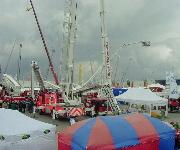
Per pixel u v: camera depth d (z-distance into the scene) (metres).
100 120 12.59
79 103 30.42
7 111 14.62
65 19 30.20
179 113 37.47
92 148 11.01
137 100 31.20
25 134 13.34
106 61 30.67
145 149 12.09
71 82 30.34
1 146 12.88
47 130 14.05
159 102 30.84
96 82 31.33
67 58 30.28
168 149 12.80
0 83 46.62
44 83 39.72
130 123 12.62
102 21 30.36
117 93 47.03
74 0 30.09
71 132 12.19
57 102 33.09
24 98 39.41
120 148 11.41
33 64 39.88
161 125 13.08
